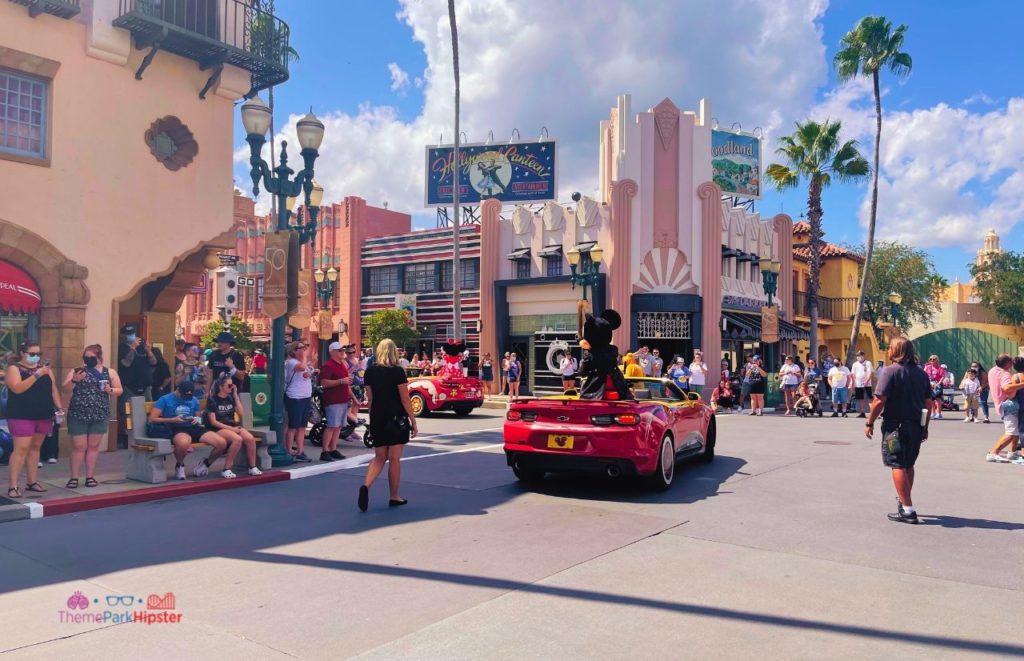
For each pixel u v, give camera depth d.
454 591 5.20
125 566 5.86
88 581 5.47
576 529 7.02
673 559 5.98
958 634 4.40
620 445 8.51
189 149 13.11
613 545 6.42
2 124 10.91
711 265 25.17
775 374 23.55
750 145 31.98
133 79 12.30
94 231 11.77
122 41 11.90
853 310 36.88
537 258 26.95
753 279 28.70
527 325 27.31
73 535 6.92
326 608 4.87
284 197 11.32
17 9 10.91
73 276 11.37
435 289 30.77
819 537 6.68
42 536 6.89
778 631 4.45
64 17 11.34
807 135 28.05
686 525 7.17
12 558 6.12
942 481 9.59
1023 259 48.22
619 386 9.60
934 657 4.08
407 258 31.36
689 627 4.51
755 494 8.73
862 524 7.19
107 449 11.98
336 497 8.73
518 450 9.07
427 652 4.15
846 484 9.36
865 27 26.95
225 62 13.22
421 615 4.73
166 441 9.09
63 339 11.23
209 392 10.34
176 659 4.07
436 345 30.23
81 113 11.64
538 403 9.10
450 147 33.34
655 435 8.75
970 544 6.45
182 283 14.17
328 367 11.41
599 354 9.66
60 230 11.35
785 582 5.37
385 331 29.20
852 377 20.45
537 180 32.12
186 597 5.10
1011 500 8.35
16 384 8.20
